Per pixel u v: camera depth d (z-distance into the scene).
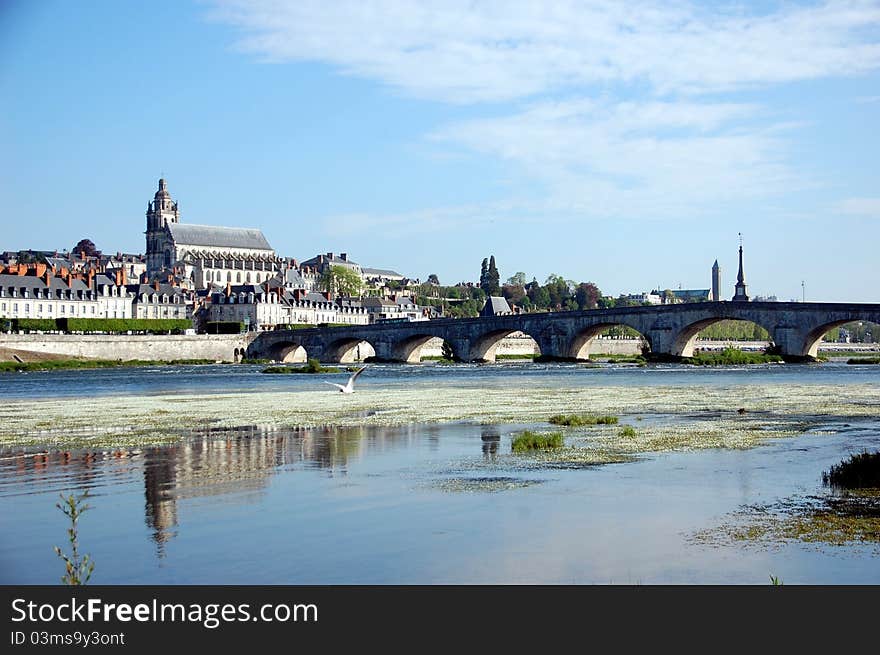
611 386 120.75
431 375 162.75
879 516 36.00
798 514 36.53
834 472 45.00
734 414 77.19
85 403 96.06
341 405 90.31
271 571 30.23
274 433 65.31
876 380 131.88
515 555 31.48
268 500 40.62
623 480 44.41
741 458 50.97
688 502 39.16
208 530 35.25
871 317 191.88
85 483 45.19
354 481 45.06
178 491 42.91
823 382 127.44
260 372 189.62
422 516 37.12
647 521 35.81
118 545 33.34
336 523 36.09
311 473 47.50
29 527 36.06
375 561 31.08
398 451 55.41
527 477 45.56
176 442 60.47
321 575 29.81
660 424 68.94
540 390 112.56
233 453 55.06
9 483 45.34
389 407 87.44
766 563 30.14
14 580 29.59
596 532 34.25
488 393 107.19
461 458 52.16
